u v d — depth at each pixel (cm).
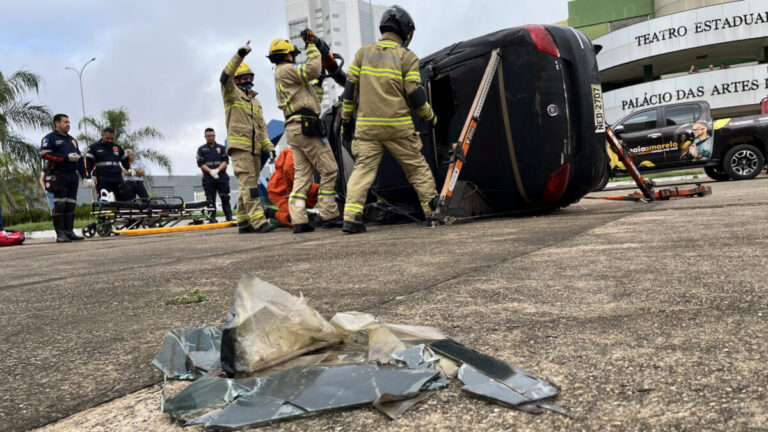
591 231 320
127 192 1034
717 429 70
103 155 995
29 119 2023
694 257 201
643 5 3528
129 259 406
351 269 251
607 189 1067
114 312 191
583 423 75
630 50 3045
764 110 1269
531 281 183
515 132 461
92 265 380
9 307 219
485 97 461
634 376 90
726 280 158
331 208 588
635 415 76
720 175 1012
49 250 609
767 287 145
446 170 517
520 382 87
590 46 464
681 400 80
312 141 552
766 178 915
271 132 840
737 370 89
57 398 106
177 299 199
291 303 103
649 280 168
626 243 254
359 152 478
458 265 235
